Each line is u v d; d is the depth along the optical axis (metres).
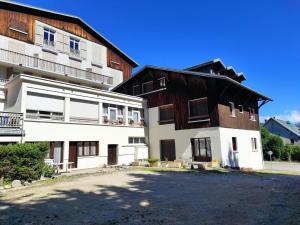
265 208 7.90
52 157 18.16
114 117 23.81
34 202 9.06
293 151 44.09
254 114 27.59
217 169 19.33
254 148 26.44
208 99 21.97
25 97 17.14
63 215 7.51
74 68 28.69
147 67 26.42
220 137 20.83
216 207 8.12
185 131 23.27
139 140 25.64
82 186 11.97
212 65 25.12
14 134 15.77
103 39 33.25
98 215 7.47
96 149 21.42
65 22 29.14
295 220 6.66
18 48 24.39
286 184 12.57
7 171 12.84
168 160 24.77
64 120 19.30
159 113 25.86
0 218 7.32
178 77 24.42
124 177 14.92
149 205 8.51
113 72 34.50
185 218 7.07
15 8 24.73
